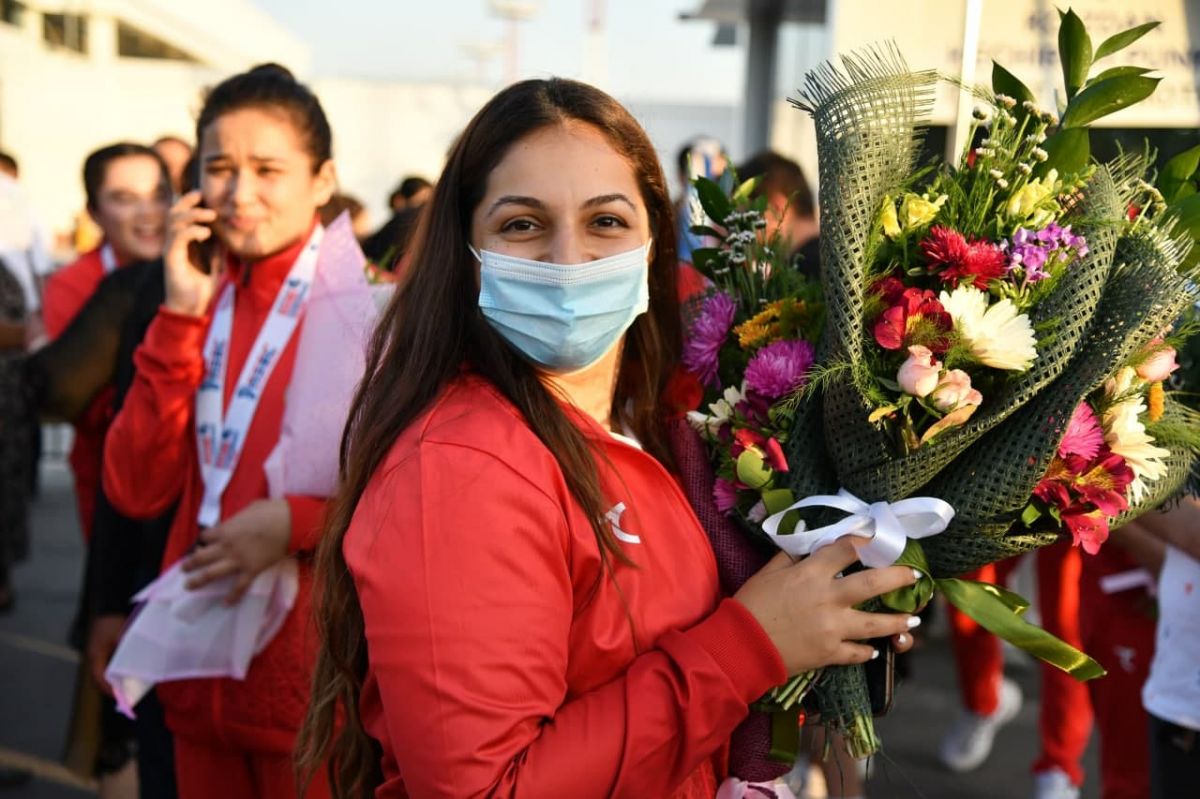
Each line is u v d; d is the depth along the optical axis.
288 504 2.01
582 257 1.37
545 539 1.25
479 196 1.40
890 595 1.38
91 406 2.95
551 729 1.21
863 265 1.31
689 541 1.43
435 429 1.29
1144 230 1.38
